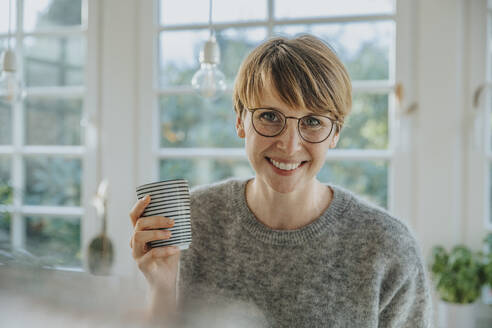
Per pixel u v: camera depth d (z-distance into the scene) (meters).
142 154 2.03
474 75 1.76
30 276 0.23
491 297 1.79
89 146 2.08
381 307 0.90
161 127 2.04
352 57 1.86
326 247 0.89
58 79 2.13
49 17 2.12
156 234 0.75
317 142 0.79
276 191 0.82
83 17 2.08
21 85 1.46
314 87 0.75
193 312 0.24
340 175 1.90
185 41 1.99
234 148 1.99
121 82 2.02
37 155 2.16
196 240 0.95
